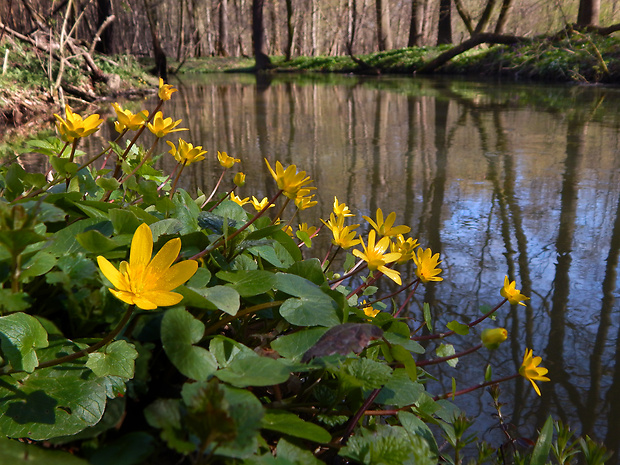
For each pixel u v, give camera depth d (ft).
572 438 5.81
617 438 5.81
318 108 38.75
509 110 36.65
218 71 112.06
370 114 34.91
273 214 13.05
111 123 30.25
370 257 4.68
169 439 2.53
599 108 37.19
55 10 43.47
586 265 10.43
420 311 8.57
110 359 3.43
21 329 3.39
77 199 4.55
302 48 195.31
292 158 20.59
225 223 4.20
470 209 13.98
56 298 3.96
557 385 6.76
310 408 4.00
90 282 3.28
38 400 3.34
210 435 2.43
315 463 3.31
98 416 3.35
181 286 3.34
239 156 20.81
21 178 4.80
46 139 6.25
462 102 42.06
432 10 135.74
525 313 8.60
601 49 63.46
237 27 187.42
